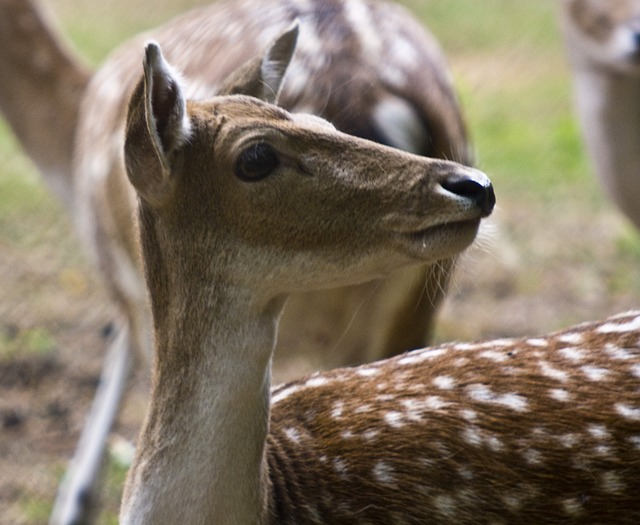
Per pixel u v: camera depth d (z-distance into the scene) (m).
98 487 9.51
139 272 9.04
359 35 8.35
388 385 6.50
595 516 6.12
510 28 21.98
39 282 13.62
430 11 22.80
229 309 5.88
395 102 8.16
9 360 11.95
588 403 6.18
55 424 11.02
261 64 6.37
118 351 9.62
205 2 23.08
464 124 8.87
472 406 6.28
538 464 6.12
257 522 6.03
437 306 8.41
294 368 10.66
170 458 5.98
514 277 13.57
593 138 11.70
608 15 11.28
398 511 6.21
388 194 5.62
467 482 6.18
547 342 6.54
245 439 5.95
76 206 10.77
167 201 5.86
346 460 6.28
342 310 8.28
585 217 15.03
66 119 10.74
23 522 9.81
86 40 20.81
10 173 16.05
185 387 5.95
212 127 5.81
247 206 5.74
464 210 5.52
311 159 5.69
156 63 5.66
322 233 5.71
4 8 10.70
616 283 13.48
